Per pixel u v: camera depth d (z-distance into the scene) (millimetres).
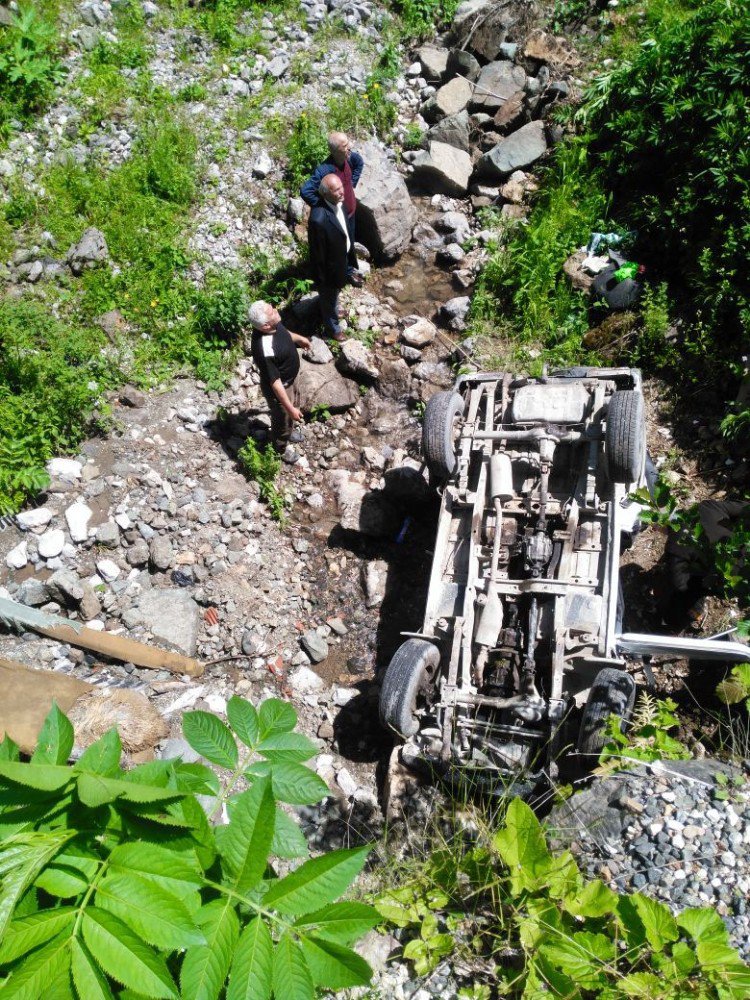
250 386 8078
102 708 5832
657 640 5277
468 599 5777
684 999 3207
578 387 6344
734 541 5289
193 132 9414
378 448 7859
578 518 5953
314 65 10141
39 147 9125
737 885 3934
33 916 1493
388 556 7281
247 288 8414
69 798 1682
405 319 8570
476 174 9641
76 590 6621
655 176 8758
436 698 5938
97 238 8414
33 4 9945
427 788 5586
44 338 7707
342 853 1791
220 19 10242
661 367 7723
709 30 8562
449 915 4148
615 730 4566
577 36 10062
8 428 7121
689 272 7949
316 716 6473
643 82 8742
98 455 7383
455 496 6242
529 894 3754
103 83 9531
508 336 8297
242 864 1708
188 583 6906
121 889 1545
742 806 4234
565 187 8781
